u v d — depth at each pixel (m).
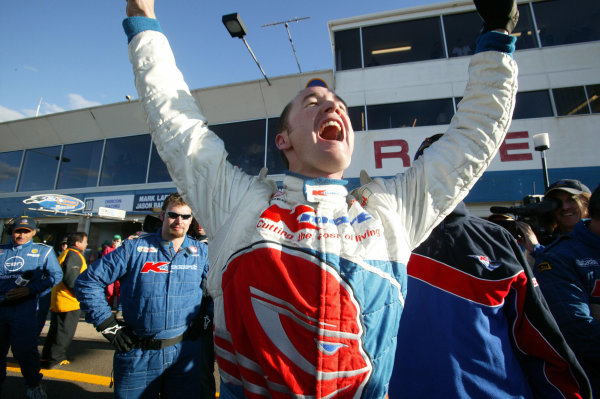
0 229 11.80
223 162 0.98
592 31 9.24
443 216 0.98
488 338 1.14
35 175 11.94
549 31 9.41
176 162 0.97
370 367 0.70
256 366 0.70
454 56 9.62
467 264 1.20
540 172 8.38
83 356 4.24
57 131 11.70
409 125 9.31
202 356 2.63
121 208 10.67
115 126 11.27
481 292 1.18
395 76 9.71
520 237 2.24
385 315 0.75
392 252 0.84
